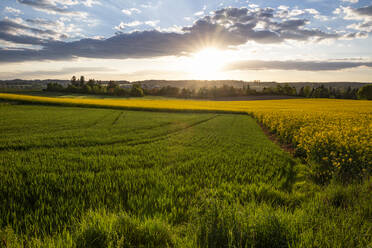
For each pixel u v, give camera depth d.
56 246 2.25
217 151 9.41
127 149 9.64
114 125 18.88
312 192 4.52
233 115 33.28
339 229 2.34
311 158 7.46
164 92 126.38
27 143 10.21
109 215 3.02
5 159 7.12
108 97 94.75
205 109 37.16
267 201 3.98
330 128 12.04
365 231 2.38
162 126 19.47
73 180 5.14
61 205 3.65
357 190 3.75
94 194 4.22
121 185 4.87
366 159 5.79
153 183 5.07
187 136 14.20
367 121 16.14
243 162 7.40
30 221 3.18
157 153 8.91
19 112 26.34
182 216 3.46
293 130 12.37
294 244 2.20
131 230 2.64
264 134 16.64
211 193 4.17
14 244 2.32
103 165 6.77
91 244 2.29
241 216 2.61
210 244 2.27
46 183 4.73
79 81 153.62
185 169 6.44
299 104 54.16
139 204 3.74
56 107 35.03
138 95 109.38
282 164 7.26
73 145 10.49
